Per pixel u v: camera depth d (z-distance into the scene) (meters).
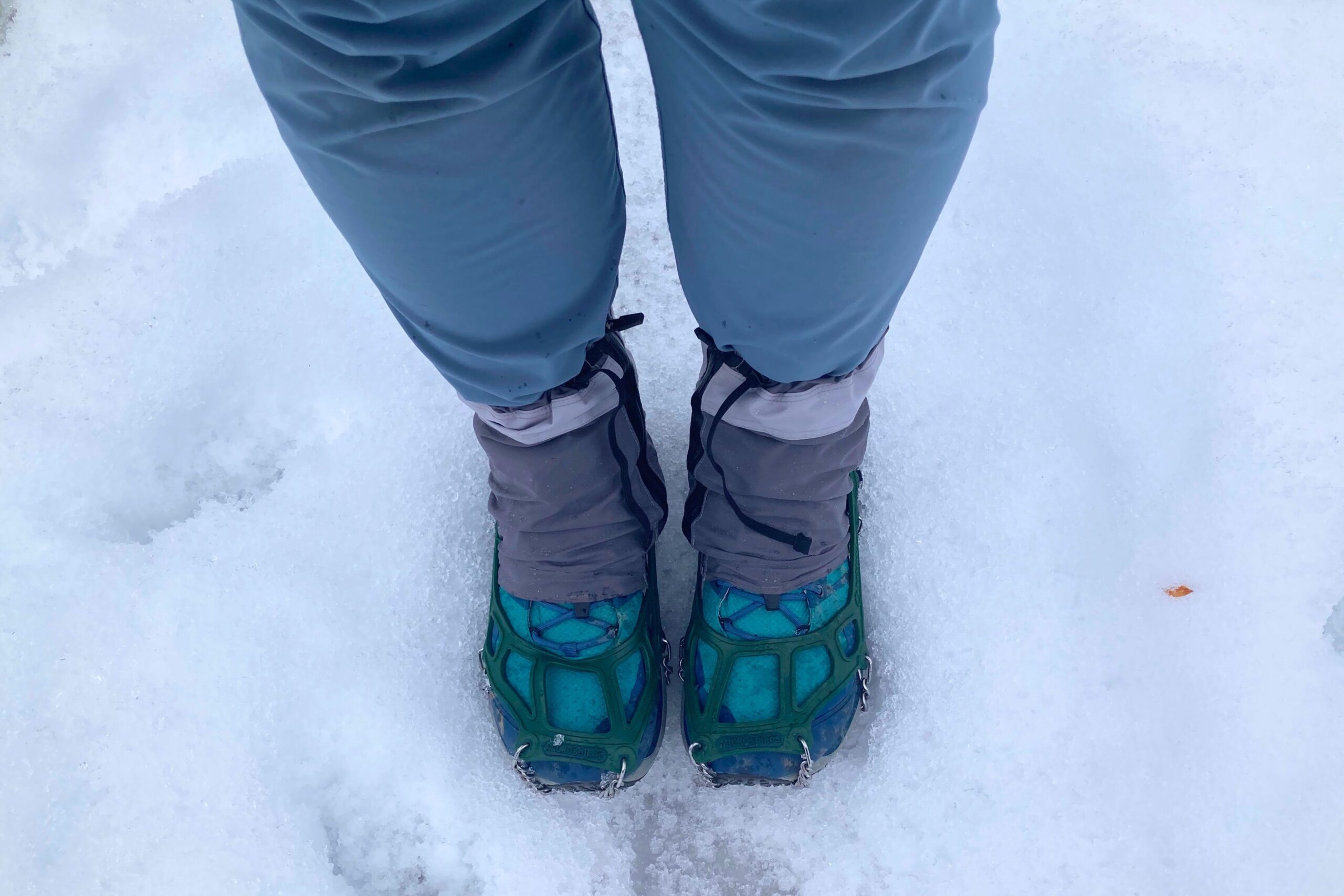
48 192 1.15
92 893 0.84
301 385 1.06
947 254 1.11
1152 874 0.83
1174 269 1.07
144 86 1.22
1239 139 1.12
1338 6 1.20
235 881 0.84
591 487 0.83
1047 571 0.95
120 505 1.01
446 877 0.86
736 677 0.86
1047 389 1.03
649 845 0.89
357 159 0.49
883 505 1.00
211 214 1.14
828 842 0.88
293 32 0.42
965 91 0.49
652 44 0.51
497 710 0.88
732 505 0.85
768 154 0.50
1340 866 0.82
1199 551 0.93
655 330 1.12
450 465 1.02
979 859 0.85
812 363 0.69
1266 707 0.87
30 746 0.88
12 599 0.95
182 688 0.91
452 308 0.61
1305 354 1.01
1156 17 1.20
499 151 0.51
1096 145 1.14
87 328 1.08
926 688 0.91
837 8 0.40
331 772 0.89
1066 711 0.89
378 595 0.96
